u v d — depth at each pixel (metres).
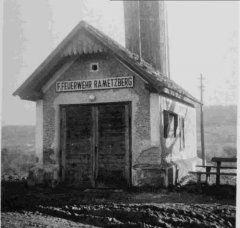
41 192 10.51
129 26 17.47
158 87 10.38
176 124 13.12
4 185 11.50
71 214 7.73
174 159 12.66
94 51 10.93
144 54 17.31
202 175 14.77
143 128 10.95
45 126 12.12
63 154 11.91
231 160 10.74
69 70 11.90
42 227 6.39
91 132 11.62
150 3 17.53
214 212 8.03
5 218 6.98
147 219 7.41
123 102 11.27
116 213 7.77
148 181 10.64
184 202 9.01
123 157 11.17
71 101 11.84
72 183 11.73
